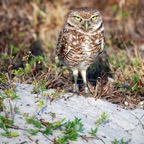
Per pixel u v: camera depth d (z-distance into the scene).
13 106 12.66
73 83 15.46
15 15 22.20
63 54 14.85
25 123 12.02
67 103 13.55
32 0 23.31
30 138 11.54
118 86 15.12
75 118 12.25
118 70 16.39
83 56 14.52
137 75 15.45
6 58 16.62
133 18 22.78
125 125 13.25
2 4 23.00
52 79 14.93
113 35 21.28
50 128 11.85
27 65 14.81
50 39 21.16
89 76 16.53
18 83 14.21
